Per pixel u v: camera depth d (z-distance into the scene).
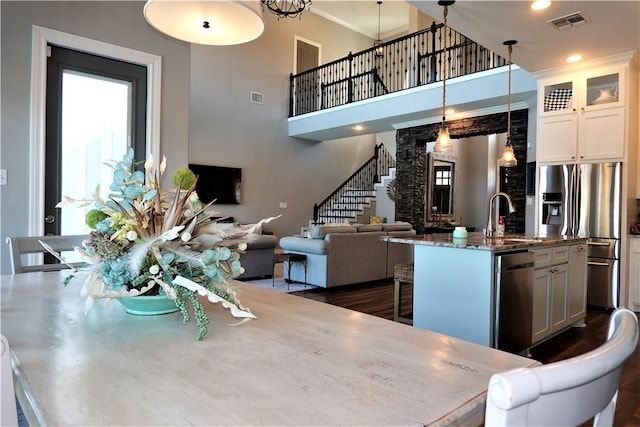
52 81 3.34
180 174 1.37
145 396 0.75
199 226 1.29
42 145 3.26
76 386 0.79
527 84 5.97
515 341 3.04
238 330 1.16
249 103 9.55
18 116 3.16
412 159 8.51
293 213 10.45
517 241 3.36
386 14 10.87
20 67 3.17
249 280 6.15
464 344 1.07
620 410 2.34
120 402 0.73
